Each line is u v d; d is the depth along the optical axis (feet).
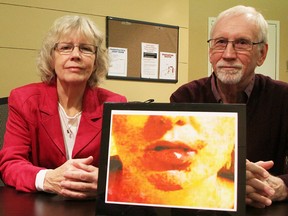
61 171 3.24
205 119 2.60
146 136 2.63
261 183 2.86
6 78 6.82
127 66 8.06
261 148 4.59
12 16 6.82
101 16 7.75
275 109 4.66
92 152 4.23
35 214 2.64
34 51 7.06
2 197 3.20
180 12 8.87
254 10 4.52
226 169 2.48
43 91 4.49
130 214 2.48
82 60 4.25
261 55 4.59
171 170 2.53
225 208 2.41
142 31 8.25
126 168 2.57
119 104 2.71
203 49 9.96
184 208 2.44
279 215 2.72
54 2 7.21
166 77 8.66
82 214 2.65
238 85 4.62
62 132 4.38
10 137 4.16
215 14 9.98
